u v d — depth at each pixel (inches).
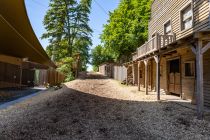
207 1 412.8
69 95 620.4
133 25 1355.8
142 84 936.9
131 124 312.7
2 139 242.1
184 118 331.9
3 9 370.3
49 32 1806.1
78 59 1625.2
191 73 498.6
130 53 1549.0
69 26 1825.8
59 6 1801.2
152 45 623.2
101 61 3444.9
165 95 624.4
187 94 514.0
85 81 1175.6
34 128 286.8
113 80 1398.9
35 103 480.4
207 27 409.4
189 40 346.0
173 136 259.4
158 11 725.3
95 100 538.3
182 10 534.0
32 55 732.7
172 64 623.2
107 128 292.5
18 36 503.2
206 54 433.7
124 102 506.0
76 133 270.2
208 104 426.0
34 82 994.1
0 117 339.3
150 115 362.9
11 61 800.3
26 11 383.2
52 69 1055.0
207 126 289.7
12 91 718.5
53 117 349.1
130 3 1466.5
